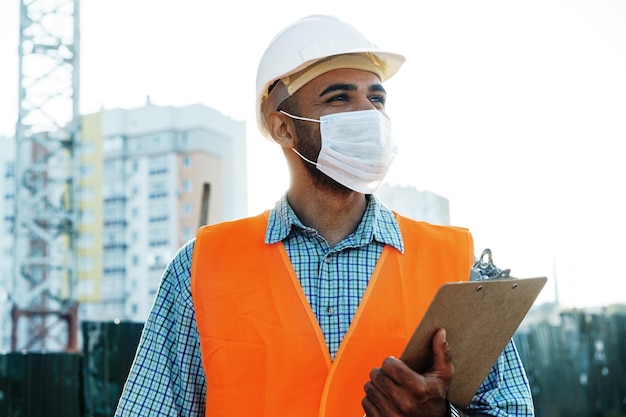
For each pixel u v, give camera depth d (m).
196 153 44.59
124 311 44.38
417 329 1.76
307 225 2.27
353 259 2.19
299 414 2.05
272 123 2.39
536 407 10.93
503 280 1.78
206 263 2.26
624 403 12.33
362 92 2.30
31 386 6.50
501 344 1.93
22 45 22.12
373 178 2.24
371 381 1.83
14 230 22.66
